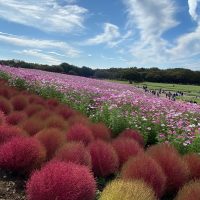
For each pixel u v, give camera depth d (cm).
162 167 339
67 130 435
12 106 608
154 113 611
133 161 321
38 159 331
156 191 303
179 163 345
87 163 329
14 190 300
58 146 365
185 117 621
